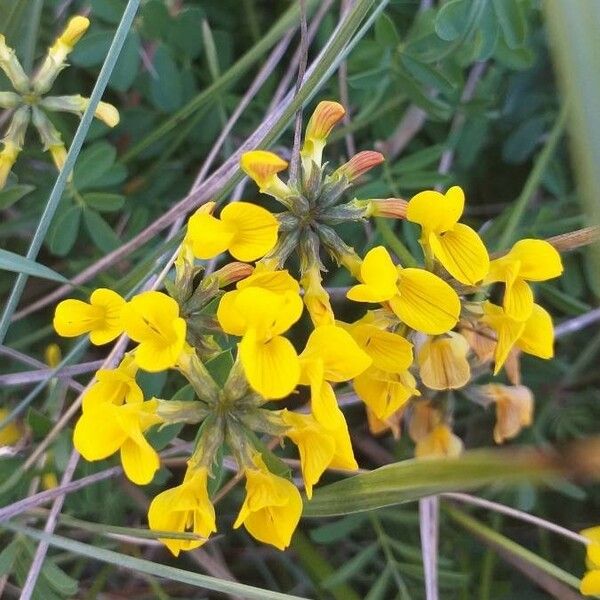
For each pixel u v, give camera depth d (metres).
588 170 0.06
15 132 0.10
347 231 0.12
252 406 0.08
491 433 0.13
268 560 0.13
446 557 0.12
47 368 0.11
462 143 0.12
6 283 0.12
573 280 0.12
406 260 0.10
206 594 0.12
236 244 0.07
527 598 0.13
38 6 0.11
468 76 0.13
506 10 0.10
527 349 0.08
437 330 0.07
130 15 0.09
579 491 0.11
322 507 0.09
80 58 0.11
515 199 0.14
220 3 0.13
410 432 0.10
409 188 0.12
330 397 0.07
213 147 0.12
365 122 0.12
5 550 0.10
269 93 0.13
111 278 0.11
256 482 0.07
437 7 0.12
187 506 0.07
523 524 0.13
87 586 0.12
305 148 0.08
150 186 0.12
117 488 0.11
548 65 0.13
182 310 0.08
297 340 0.12
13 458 0.10
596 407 0.12
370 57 0.11
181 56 0.12
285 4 0.13
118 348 0.10
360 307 0.12
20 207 0.12
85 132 0.09
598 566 0.10
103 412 0.07
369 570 0.13
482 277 0.07
